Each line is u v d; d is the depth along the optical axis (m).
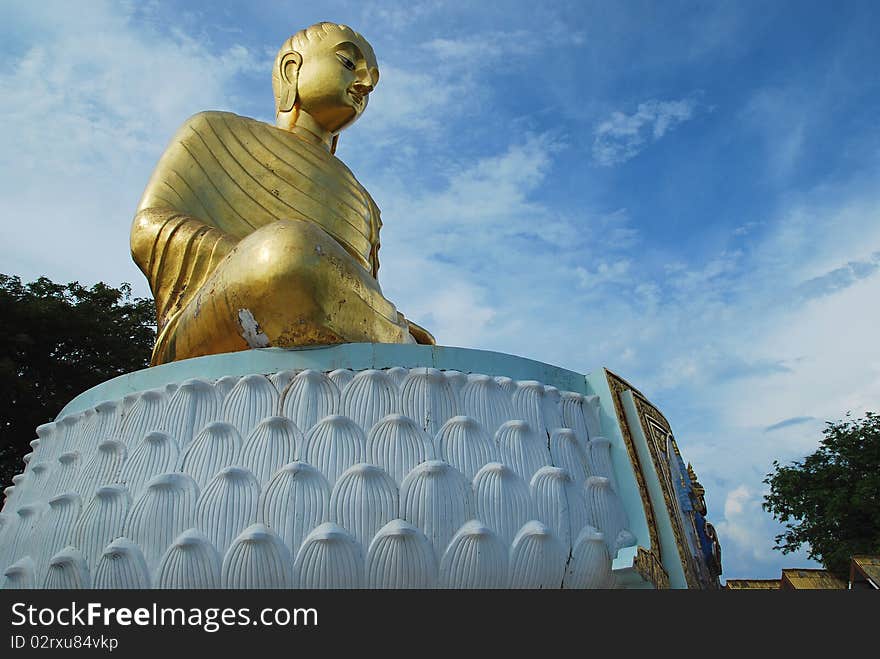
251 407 5.64
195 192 8.63
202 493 5.18
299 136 10.24
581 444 6.13
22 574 5.53
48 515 5.76
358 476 5.09
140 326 18.92
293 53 10.47
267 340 6.29
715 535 7.02
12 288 17.28
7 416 15.53
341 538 4.79
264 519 4.98
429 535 5.00
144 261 7.93
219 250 7.57
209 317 6.63
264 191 9.02
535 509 5.41
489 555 5.02
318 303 6.09
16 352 16.42
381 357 5.90
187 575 4.84
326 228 9.22
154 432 5.64
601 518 5.77
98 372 17.52
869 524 19.84
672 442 7.15
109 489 5.39
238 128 9.28
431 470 5.15
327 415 5.54
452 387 5.82
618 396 6.59
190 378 6.04
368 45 10.77
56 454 6.62
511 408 5.95
